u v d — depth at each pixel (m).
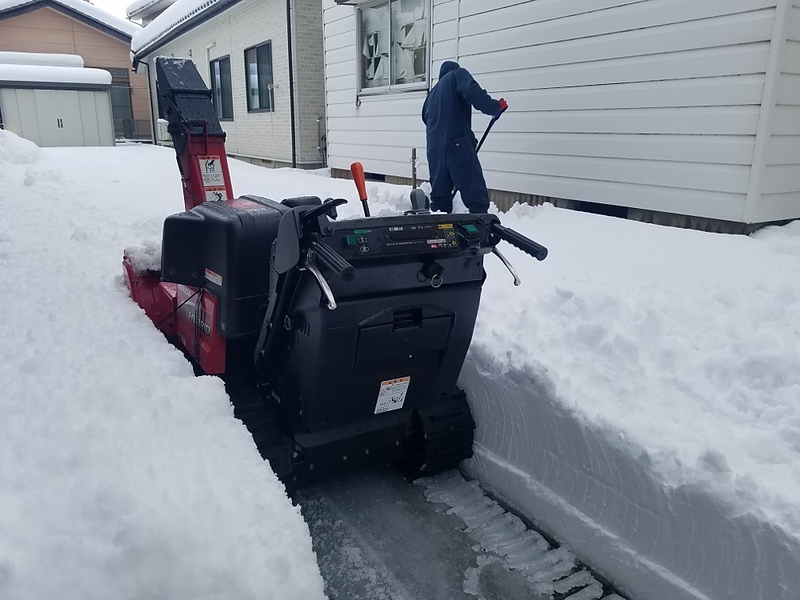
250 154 13.62
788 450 2.04
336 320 2.04
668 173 4.85
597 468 2.27
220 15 13.95
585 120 5.44
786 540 1.73
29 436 1.88
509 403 2.63
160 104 4.18
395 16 7.76
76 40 24.70
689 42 4.54
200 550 1.54
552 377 2.47
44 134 18.25
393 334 2.19
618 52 5.05
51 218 5.70
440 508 2.59
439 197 5.57
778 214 4.51
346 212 6.07
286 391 2.39
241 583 1.51
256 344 2.49
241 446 2.05
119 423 1.97
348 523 2.49
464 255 2.17
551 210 5.51
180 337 3.04
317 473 2.39
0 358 2.48
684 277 3.60
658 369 2.54
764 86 4.14
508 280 3.71
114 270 3.91
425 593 2.14
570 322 2.86
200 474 1.80
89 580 1.41
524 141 6.11
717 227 4.65
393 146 8.18
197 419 2.10
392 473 2.83
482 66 6.47
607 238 4.56
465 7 6.55
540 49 5.75
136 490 1.65
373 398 2.39
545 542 2.41
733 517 1.85
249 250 2.41
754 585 1.82
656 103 4.84
